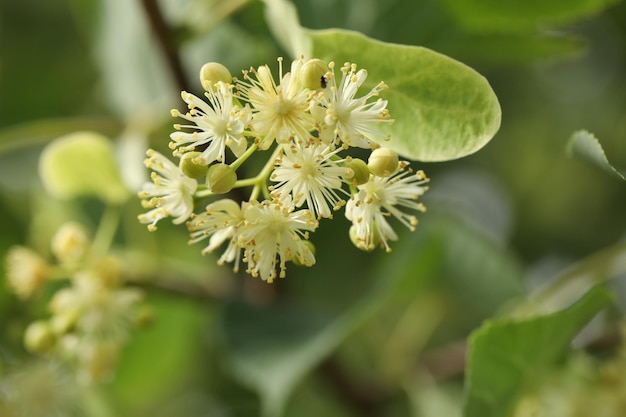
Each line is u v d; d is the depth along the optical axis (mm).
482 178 550
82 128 414
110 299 399
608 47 584
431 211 452
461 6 406
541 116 583
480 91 321
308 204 323
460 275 450
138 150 405
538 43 424
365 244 328
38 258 412
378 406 445
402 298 457
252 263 326
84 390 444
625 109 579
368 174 320
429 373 444
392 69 326
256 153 416
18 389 419
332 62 320
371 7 431
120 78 458
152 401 484
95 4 465
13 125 534
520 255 559
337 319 415
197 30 392
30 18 557
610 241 558
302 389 475
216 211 327
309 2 434
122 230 451
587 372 383
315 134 335
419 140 325
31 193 499
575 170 572
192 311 460
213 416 492
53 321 408
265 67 323
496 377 354
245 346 416
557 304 404
